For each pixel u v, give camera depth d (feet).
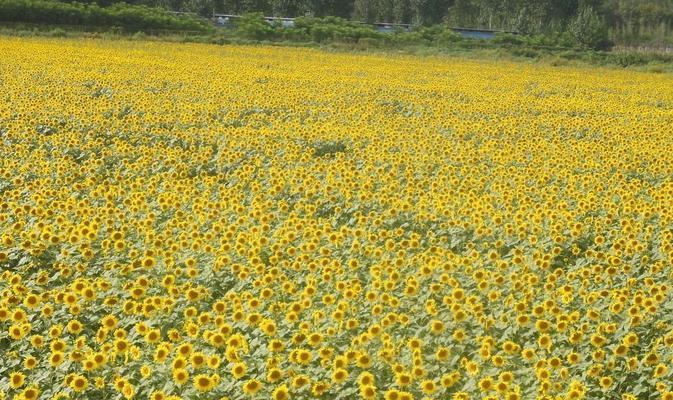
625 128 71.56
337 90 92.27
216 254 33.04
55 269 32.14
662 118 82.53
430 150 56.18
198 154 53.11
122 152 52.60
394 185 44.34
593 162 52.75
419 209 39.60
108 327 25.25
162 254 32.81
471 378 22.75
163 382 22.93
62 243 34.24
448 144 59.26
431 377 23.53
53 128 61.67
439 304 28.91
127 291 29.19
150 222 35.91
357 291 28.27
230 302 28.35
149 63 111.14
